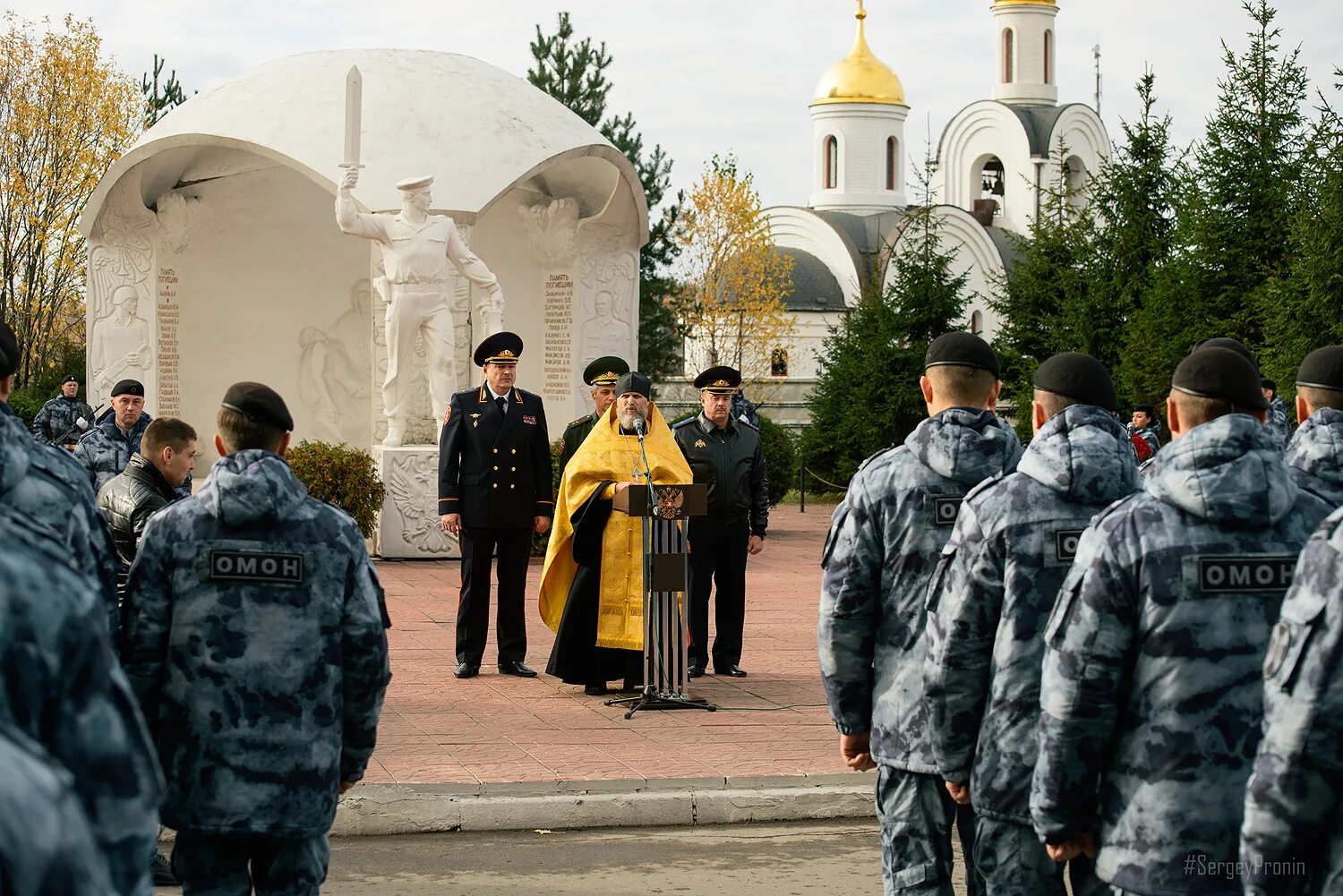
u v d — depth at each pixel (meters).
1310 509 3.96
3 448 4.11
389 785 7.63
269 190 21.70
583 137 19.91
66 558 2.46
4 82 39.41
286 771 4.45
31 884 1.79
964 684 4.58
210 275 21.53
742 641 11.62
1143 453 19.31
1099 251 31.12
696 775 7.93
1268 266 24.98
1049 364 4.69
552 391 21.59
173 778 4.45
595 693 10.12
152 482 6.47
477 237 21.33
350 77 17.06
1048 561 4.47
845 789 7.75
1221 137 25.81
